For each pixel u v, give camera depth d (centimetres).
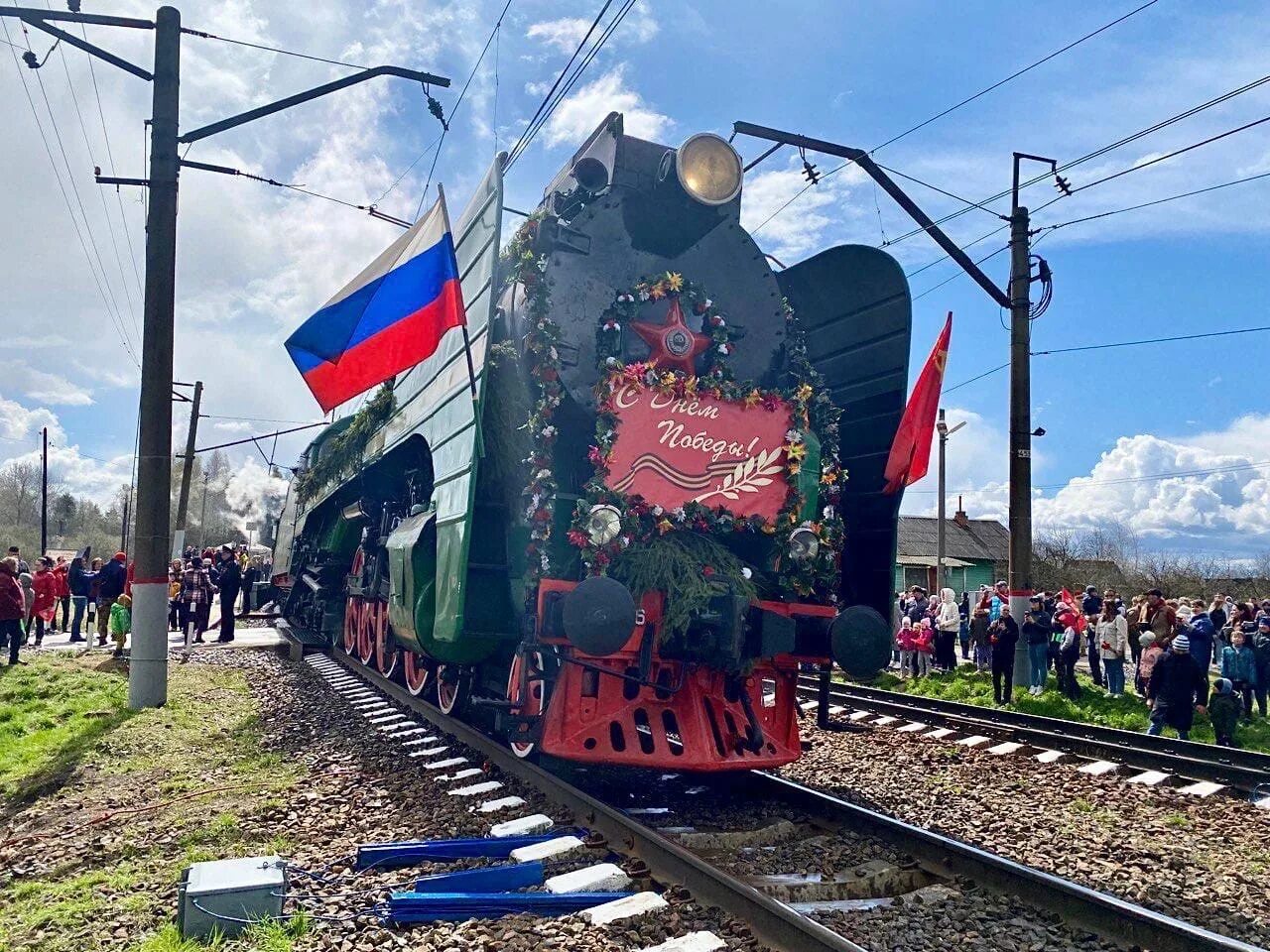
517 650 654
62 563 1997
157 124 1044
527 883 449
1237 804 706
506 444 674
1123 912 405
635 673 613
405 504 1041
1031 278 1391
